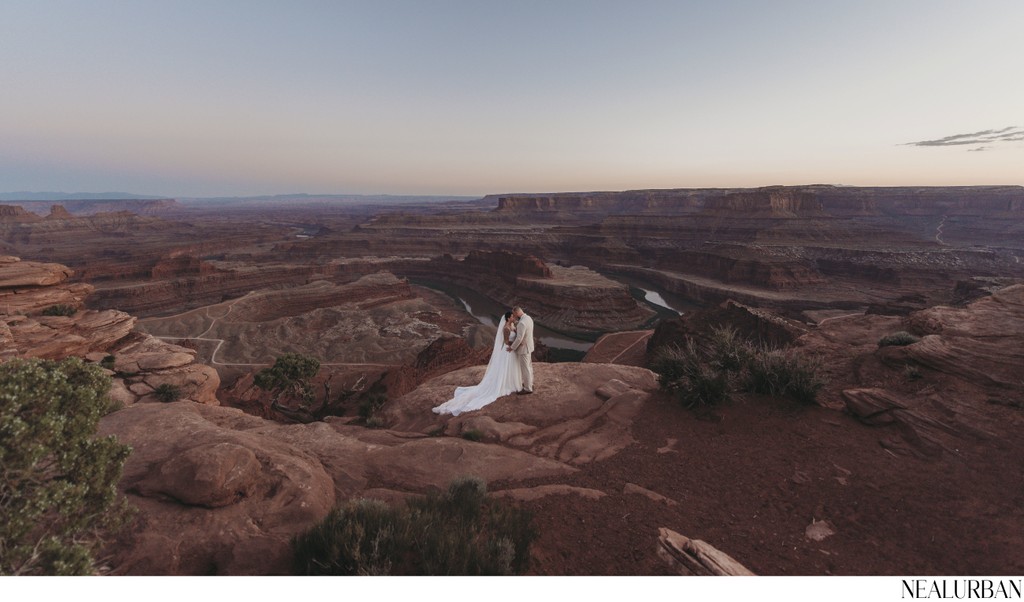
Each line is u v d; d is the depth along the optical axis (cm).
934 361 1059
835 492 703
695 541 530
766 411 990
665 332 5394
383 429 1082
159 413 829
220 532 509
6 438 355
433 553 464
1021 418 812
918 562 533
